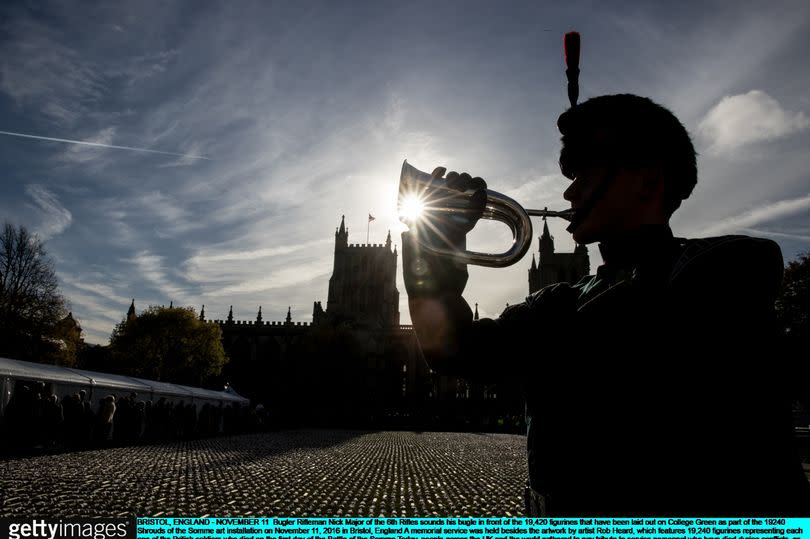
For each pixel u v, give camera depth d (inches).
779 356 39.3
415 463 898.1
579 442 44.5
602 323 45.7
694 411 39.7
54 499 406.0
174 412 1302.9
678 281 42.8
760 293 40.3
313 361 3752.5
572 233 54.9
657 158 49.8
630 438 41.3
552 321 51.5
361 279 4507.9
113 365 3272.6
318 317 4424.2
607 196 50.6
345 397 3681.1
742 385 38.8
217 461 781.3
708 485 38.4
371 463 871.1
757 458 37.9
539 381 50.7
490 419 3440.0
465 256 53.4
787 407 40.1
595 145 51.4
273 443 1332.4
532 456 50.8
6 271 1785.2
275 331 4414.4
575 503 43.3
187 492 474.3
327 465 799.1
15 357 1791.3
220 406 1660.9
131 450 886.4
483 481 652.1
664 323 42.0
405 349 4192.9
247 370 4328.3
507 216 56.2
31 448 753.6
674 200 51.3
